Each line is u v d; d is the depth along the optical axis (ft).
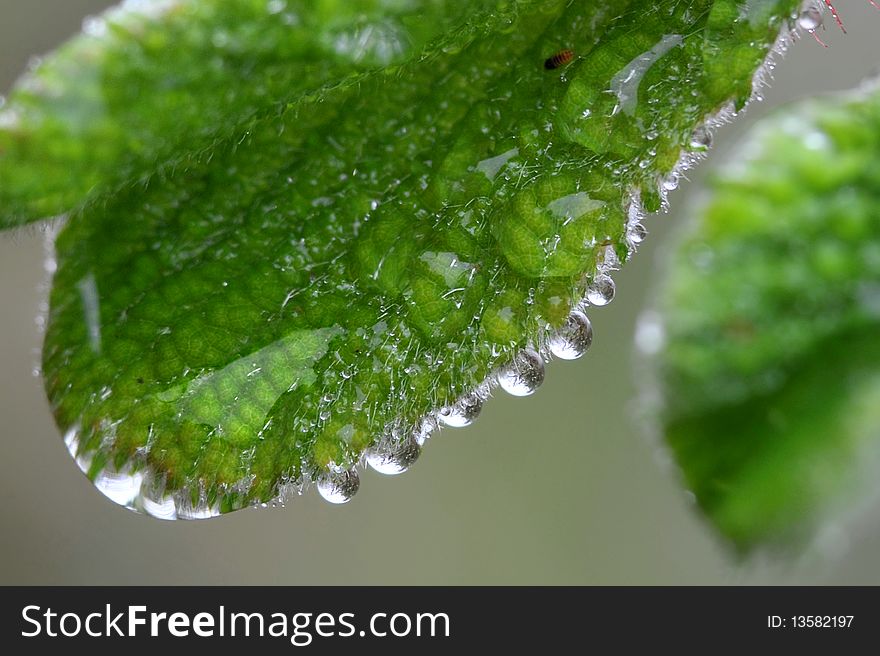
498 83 0.44
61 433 0.44
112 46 0.40
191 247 0.44
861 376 0.46
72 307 0.44
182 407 0.44
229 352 0.44
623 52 0.44
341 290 0.44
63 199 0.41
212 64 0.41
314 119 0.44
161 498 0.44
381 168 0.44
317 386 0.44
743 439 0.46
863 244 0.46
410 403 0.44
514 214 0.44
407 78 0.44
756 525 0.46
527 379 0.45
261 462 0.44
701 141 0.44
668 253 0.46
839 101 0.46
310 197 0.44
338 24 0.41
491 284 0.44
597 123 0.44
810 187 0.46
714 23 0.43
